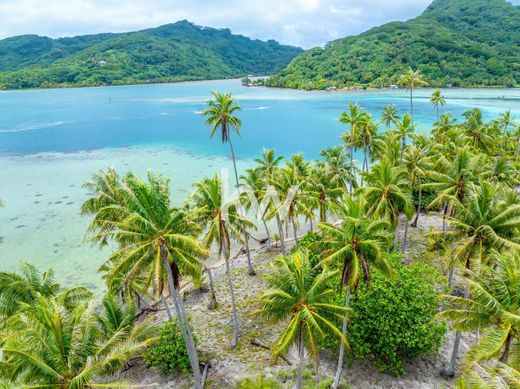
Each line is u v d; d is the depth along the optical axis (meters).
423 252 40.97
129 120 144.25
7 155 97.06
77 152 99.69
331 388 23.47
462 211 24.91
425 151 42.94
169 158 92.75
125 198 19.36
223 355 27.48
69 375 16.78
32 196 67.94
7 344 16.73
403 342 23.39
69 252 48.03
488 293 17.45
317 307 19.47
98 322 24.55
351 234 20.53
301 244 36.94
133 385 17.67
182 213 20.33
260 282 37.50
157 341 26.84
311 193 37.44
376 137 50.75
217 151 98.94
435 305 25.98
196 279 21.53
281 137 112.25
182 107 172.75
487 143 54.06
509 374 13.37
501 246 22.34
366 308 23.98
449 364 24.36
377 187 30.92
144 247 19.72
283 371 25.14
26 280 26.22
